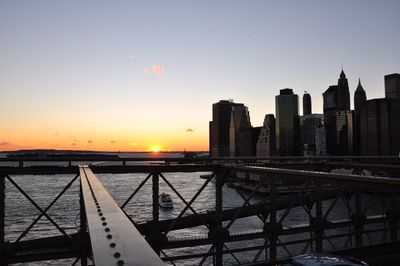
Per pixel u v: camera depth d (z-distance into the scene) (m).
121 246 1.89
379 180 4.82
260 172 9.32
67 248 11.37
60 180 198.62
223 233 12.42
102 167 12.05
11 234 56.75
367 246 11.36
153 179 12.42
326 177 6.02
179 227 13.83
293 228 13.16
